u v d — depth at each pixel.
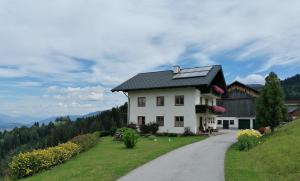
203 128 47.25
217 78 51.81
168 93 48.19
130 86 51.38
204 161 19.31
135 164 18.34
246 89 70.75
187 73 49.53
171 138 39.94
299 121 30.59
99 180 14.33
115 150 27.31
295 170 13.93
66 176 16.05
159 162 19.27
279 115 30.42
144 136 42.50
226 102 70.88
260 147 22.19
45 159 20.52
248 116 66.56
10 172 20.19
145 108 50.19
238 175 14.49
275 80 31.11
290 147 18.42
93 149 29.33
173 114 47.41
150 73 54.59
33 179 17.34
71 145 24.91
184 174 15.29
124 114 55.69
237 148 25.17
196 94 46.16
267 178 13.56
